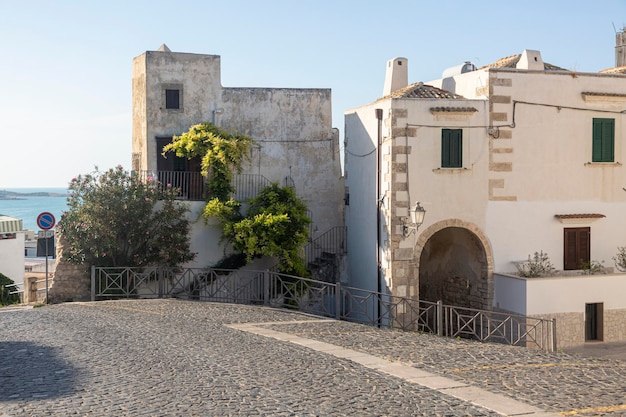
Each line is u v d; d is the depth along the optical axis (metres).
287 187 25.66
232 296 25.31
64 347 14.05
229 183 26.06
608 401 10.80
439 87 27.47
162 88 27.78
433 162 23.38
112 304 20.89
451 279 25.92
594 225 24.92
